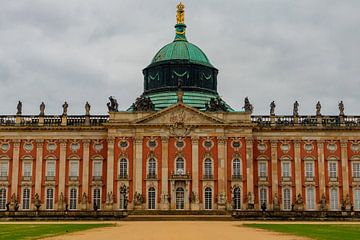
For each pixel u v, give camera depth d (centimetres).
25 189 10450
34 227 6216
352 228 6016
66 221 8138
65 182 10438
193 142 10225
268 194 10394
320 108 10675
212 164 10175
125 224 7050
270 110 10712
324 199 10081
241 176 10156
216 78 12119
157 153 10231
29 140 10588
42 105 10712
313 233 5138
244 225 6762
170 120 10300
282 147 10556
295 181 10431
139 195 10000
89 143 10538
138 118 10294
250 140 10256
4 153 10562
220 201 9988
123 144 10306
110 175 10206
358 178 10450
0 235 4850
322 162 10494
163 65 11706
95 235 4856
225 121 10262
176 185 10106
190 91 11488
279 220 8406
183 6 12600
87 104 10694
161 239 4391
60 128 10538
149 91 11719
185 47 11944
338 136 10569
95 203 10375
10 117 10675
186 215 8931
